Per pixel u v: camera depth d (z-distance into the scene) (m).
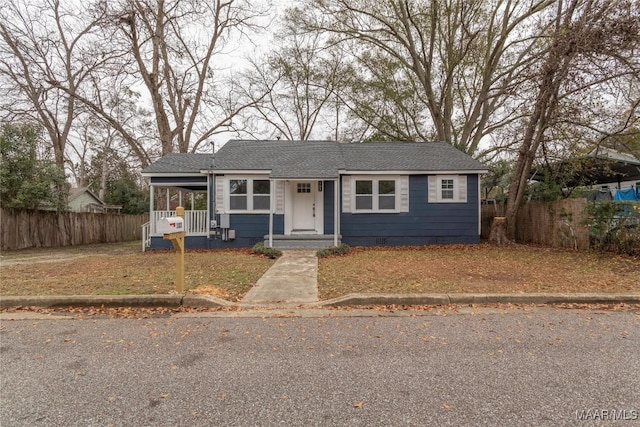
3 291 5.47
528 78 10.73
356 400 2.51
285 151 14.12
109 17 15.78
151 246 12.59
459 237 12.86
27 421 2.26
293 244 11.88
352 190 12.88
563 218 11.11
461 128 20.23
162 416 2.32
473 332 3.88
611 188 17.97
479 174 12.83
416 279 6.49
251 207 12.62
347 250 10.86
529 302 5.04
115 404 2.47
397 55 19.19
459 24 17.11
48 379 2.84
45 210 14.90
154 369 3.02
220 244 12.60
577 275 6.73
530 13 15.12
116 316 4.55
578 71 9.62
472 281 6.26
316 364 3.10
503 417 2.29
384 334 3.83
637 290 5.45
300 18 19.50
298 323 4.22
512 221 12.80
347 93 21.89
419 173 12.75
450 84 18.27
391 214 12.91
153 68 17.66
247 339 3.71
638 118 10.20
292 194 13.02
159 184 12.74
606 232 9.79
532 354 3.29
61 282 6.23
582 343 3.54
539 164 12.98
